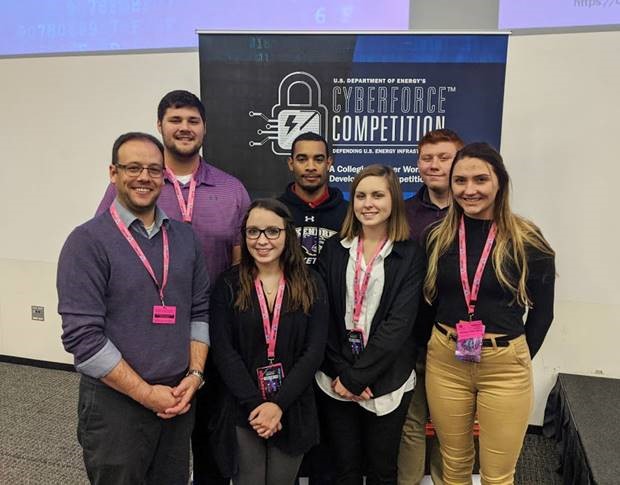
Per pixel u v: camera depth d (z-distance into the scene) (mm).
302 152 2027
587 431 2076
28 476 2312
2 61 3234
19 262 3488
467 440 1709
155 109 3016
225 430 1653
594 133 2498
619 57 2408
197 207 1863
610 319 2627
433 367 1697
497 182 1540
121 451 1477
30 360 3602
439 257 1644
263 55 2266
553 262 1604
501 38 2188
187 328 1584
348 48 2244
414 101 2260
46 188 3332
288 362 1661
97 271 1406
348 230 1795
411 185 2328
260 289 1666
